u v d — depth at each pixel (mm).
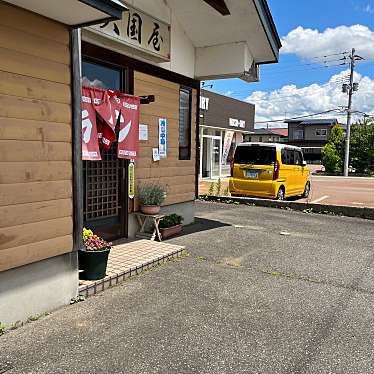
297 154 11773
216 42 6727
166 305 3551
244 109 22188
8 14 2869
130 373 2488
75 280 3572
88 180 4871
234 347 2850
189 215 7281
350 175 27578
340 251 5730
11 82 2912
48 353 2693
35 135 3104
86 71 4789
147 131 5840
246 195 10492
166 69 6188
